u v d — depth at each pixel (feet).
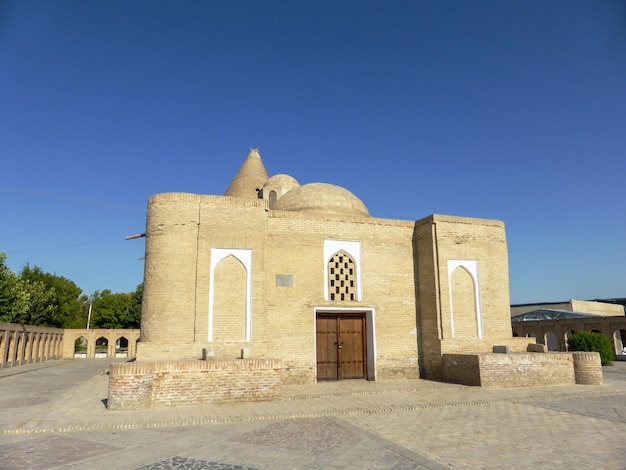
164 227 43.68
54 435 25.14
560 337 94.38
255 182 75.72
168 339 41.45
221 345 42.88
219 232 44.75
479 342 50.49
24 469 19.06
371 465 19.35
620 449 21.76
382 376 48.85
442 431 25.70
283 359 45.62
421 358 50.85
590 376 45.37
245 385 35.37
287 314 46.55
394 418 29.68
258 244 45.62
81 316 205.05
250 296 44.52
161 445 22.81
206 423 28.12
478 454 20.95
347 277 49.98
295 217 48.85
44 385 50.67
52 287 146.30
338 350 49.26
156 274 42.91
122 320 171.94
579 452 21.25
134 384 32.14
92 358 113.70
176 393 33.63
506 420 28.71
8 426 26.76
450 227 51.96
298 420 29.14
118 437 24.61
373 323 49.62
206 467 19.22
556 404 34.63
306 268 48.08
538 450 21.61
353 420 29.12
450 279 51.31
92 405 33.96
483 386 42.83
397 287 51.47
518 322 103.45
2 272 103.09
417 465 19.34
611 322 86.63
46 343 101.14
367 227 51.49
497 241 54.13
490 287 52.60
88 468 19.17
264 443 23.18
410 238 53.31
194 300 42.88
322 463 19.70
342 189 59.06
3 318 99.55
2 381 55.31
